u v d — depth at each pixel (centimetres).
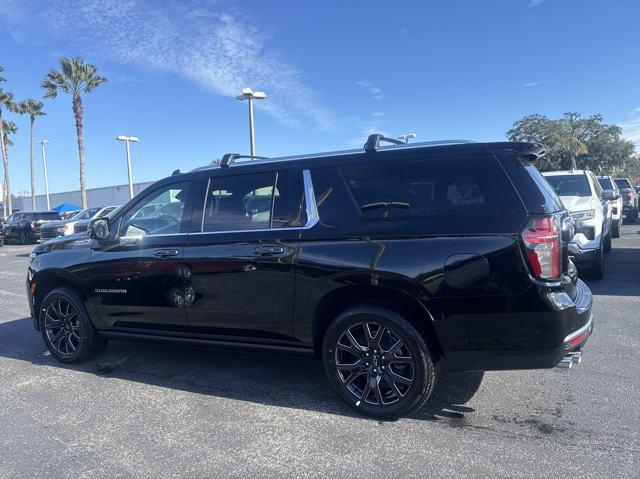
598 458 303
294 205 391
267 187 406
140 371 487
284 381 450
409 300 349
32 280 524
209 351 545
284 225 391
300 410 387
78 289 499
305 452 323
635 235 1547
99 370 486
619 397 389
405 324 349
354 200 372
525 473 289
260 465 309
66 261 497
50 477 303
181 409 396
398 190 362
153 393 430
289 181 398
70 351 511
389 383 359
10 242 2658
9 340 615
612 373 437
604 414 361
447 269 333
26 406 409
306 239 378
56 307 516
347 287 363
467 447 321
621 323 586
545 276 323
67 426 370
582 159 5697
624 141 5625
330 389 428
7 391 443
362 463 307
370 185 371
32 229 2494
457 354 339
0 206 6138
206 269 418
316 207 382
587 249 793
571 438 328
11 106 4759
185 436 350
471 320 331
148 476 301
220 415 383
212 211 427
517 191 334
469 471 294
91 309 489
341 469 302
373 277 350
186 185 448
